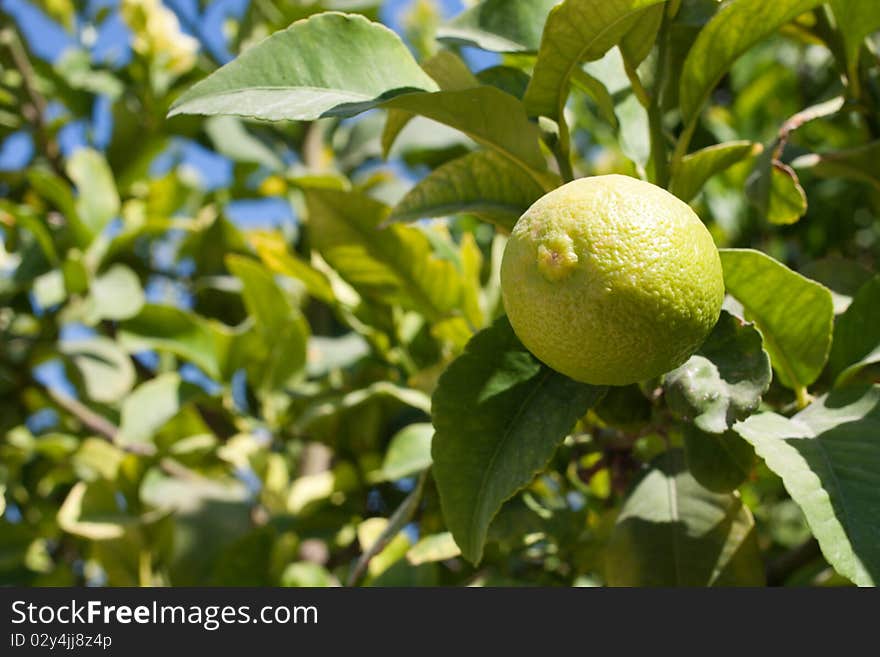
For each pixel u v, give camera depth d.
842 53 0.57
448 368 0.45
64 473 0.92
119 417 0.92
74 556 0.97
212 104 0.43
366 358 0.80
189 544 0.76
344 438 0.80
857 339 0.49
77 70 1.11
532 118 0.48
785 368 0.48
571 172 0.47
